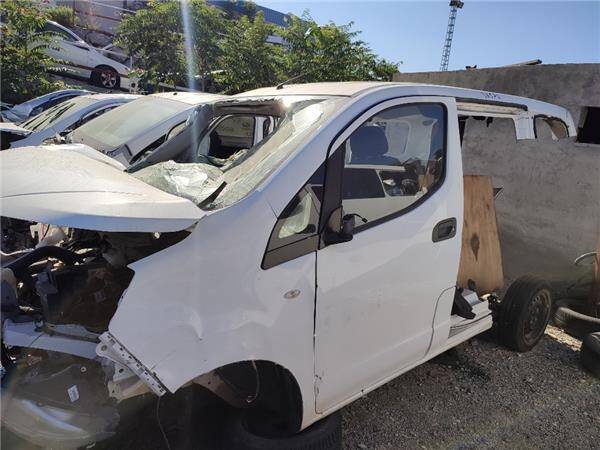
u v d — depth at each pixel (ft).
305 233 7.34
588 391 11.71
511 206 22.00
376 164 8.69
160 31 45.75
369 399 10.83
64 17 88.12
